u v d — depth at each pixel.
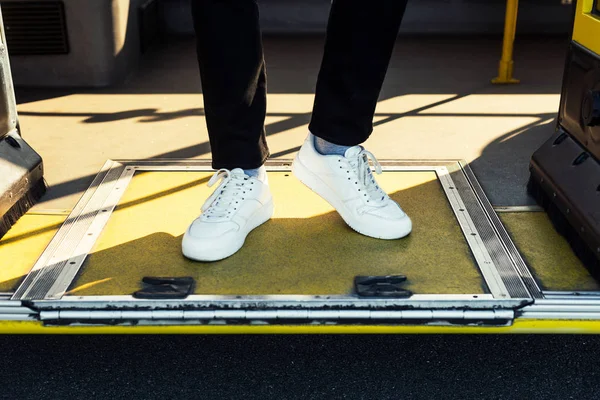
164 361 1.34
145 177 1.73
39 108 2.29
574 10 1.48
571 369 1.31
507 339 1.40
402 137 2.01
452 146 1.95
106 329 1.18
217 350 1.37
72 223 1.49
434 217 1.52
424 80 2.60
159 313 1.17
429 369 1.31
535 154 1.61
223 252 1.33
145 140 2.01
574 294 1.21
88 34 2.48
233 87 1.28
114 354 1.36
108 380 1.28
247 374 1.30
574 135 1.49
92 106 2.32
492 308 1.18
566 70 1.53
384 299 1.18
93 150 1.93
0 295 1.21
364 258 1.34
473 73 2.70
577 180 1.37
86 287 1.24
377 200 1.44
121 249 1.38
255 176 1.45
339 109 1.33
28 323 1.18
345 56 1.27
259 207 1.44
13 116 1.60
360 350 1.37
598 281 1.25
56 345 1.39
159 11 3.29
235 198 1.38
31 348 1.37
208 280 1.26
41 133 2.06
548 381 1.28
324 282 1.25
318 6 3.39
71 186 1.70
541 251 1.38
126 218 1.52
